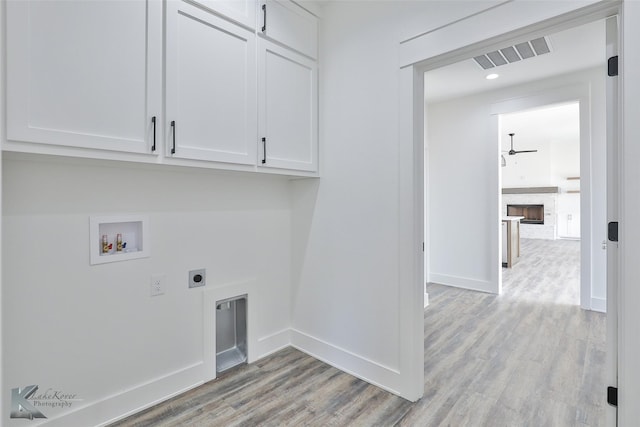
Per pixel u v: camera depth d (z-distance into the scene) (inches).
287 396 76.3
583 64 128.6
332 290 91.3
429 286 175.9
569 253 279.4
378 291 80.6
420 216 76.0
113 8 55.7
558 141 370.9
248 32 75.4
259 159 78.2
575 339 107.4
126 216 69.3
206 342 82.4
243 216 91.4
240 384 81.4
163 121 61.9
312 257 97.0
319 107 93.4
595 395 76.1
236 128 73.4
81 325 63.8
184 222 78.9
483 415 69.3
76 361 63.2
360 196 84.3
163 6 61.6
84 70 52.8
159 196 74.5
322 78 93.6
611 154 54.4
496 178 162.1
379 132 80.0
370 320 82.4
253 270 93.9
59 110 50.6
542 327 118.2
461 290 168.1
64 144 51.0
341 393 77.5
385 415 69.4
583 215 136.6
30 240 58.1
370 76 81.7
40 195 59.1
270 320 98.5
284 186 102.3
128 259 69.8
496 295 158.9
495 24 61.0
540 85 146.5
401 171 75.4
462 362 92.6
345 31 87.6
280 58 83.0
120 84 56.6
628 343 49.4
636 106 48.4
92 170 64.9
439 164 180.7
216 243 85.2
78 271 63.4
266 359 94.5
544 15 55.6
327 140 92.5
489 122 163.2
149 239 72.9
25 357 57.8
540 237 382.3
